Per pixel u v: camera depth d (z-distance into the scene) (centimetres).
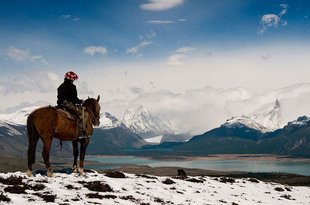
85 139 2150
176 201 2175
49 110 1903
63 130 1952
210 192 2897
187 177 3591
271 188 3869
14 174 1994
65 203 1504
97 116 2200
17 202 1417
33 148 1866
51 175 1994
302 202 3216
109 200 1742
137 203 1817
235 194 3039
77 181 2017
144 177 3023
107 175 2661
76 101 2064
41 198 1537
